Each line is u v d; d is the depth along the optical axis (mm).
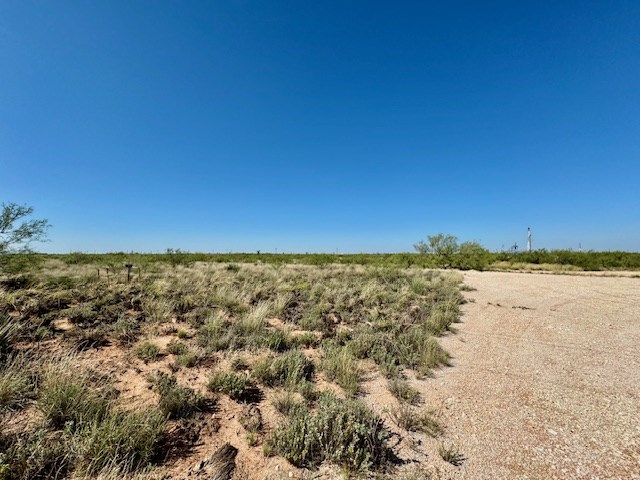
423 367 5465
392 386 4711
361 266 21297
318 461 3248
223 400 4266
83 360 4871
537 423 3969
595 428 3861
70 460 2953
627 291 12773
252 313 7484
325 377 5066
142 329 6445
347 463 3168
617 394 4691
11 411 3543
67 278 10016
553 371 5492
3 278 9586
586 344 6805
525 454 3402
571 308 9953
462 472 3135
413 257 27984
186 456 3260
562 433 3770
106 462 2936
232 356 5473
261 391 4590
